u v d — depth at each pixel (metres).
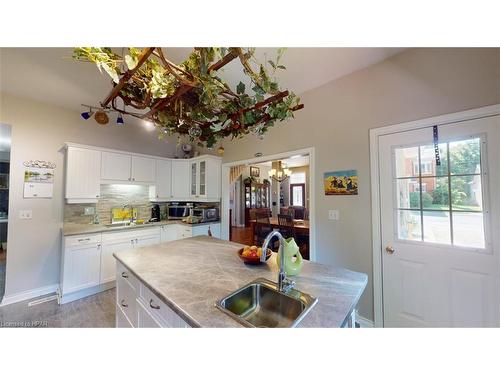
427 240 1.69
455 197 1.57
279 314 1.09
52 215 2.79
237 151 3.51
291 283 1.13
